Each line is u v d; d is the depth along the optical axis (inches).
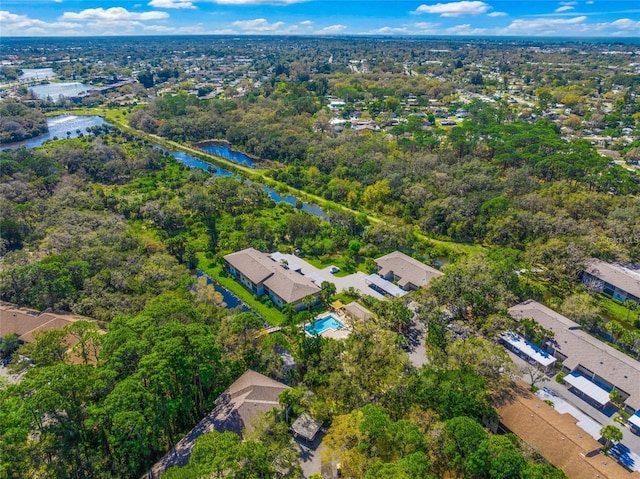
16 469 1841.8
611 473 1969.7
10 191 5000.0
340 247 4576.8
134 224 5032.0
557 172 5723.4
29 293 3316.9
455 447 1903.3
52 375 1948.8
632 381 2573.8
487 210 4707.2
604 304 3624.5
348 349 2679.6
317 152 7076.8
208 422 2234.3
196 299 3208.7
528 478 1708.9
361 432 1941.4
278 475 1834.4
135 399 1889.8
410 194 5265.8
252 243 4431.6
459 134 7583.7
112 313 3095.5
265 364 2687.0
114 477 1993.1
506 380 2544.3
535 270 4020.7
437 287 3331.7
